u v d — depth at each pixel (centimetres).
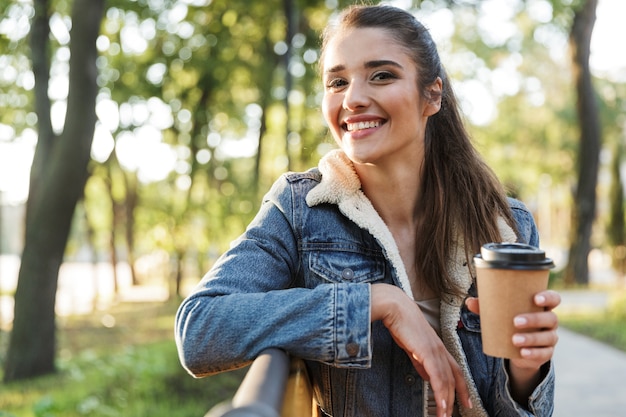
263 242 146
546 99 2627
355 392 147
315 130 1196
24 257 972
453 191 154
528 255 111
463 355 146
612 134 2538
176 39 1430
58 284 990
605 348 933
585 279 1961
